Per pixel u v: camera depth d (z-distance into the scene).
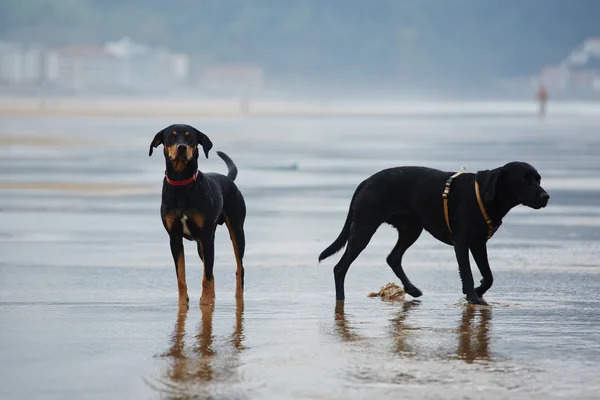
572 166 32.72
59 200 22.31
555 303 11.10
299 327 9.83
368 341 9.17
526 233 17.20
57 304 11.00
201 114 109.06
